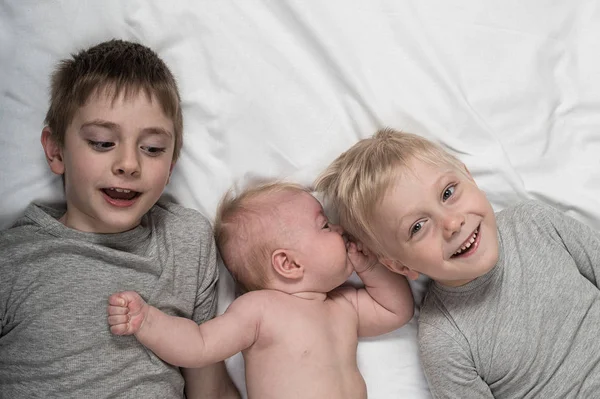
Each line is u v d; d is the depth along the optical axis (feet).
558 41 4.04
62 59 3.72
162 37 3.77
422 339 3.69
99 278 3.41
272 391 3.47
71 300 3.34
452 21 3.95
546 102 4.00
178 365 3.41
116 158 3.22
